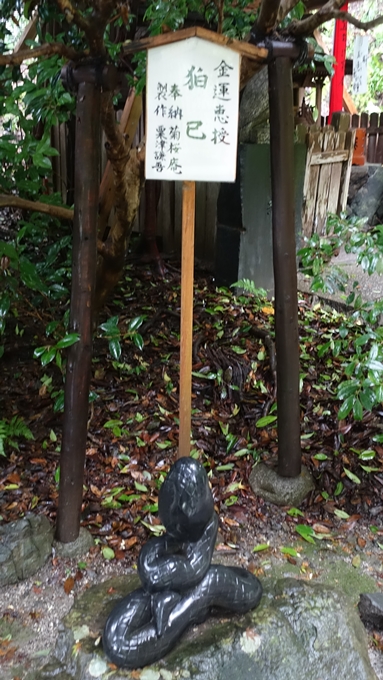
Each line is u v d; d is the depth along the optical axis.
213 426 3.25
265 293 4.15
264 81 4.13
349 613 2.09
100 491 2.74
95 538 2.48
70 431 2.31
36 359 3.72
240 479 2.88
